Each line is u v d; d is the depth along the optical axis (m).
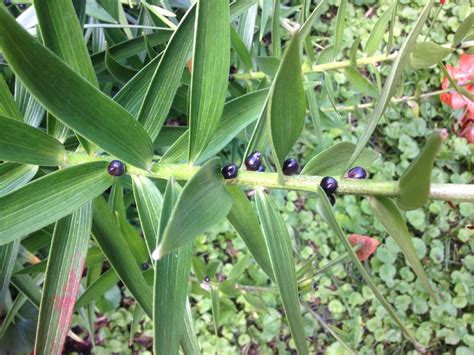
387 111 0.58
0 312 0.25
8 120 0.17
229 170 0.16
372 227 0.55
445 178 0.57
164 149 0.39
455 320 0.52
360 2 0.64
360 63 0.31
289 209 0.56
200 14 0.16
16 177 0.20
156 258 0.12
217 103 0.18
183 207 0.13
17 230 0.17
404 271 0.54
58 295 0.19
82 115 0.16
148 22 0.35
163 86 0.20
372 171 0.58
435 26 0.62
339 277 0.54
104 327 0.51
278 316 0.52
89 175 0.19
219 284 0.33
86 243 0.20
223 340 0.51
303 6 0.29
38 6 0.17
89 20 0.33
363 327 0.54
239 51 0.30
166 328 0.16
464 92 0.25
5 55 0.13
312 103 0.33
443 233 0.56
